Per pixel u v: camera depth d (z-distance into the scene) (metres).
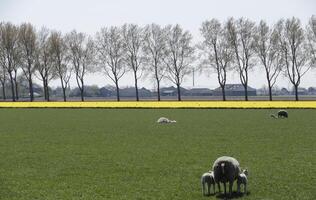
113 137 54.62
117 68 185.38
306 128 62.09
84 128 67.88
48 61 190.62
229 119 81.94
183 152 40.69
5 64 188.12
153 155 39.19
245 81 169.25
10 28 187.12
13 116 102.19
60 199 24.03
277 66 164.25
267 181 27.42
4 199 24.23
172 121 77.00
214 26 171.38
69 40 190.25
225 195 23.66
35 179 29.42
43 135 58.53
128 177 29.61
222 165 23.09
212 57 172.38
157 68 182.50
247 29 167.62
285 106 121.25
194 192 24.92
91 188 26.48
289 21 161.75
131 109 129.25
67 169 33.00
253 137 52.00
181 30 180.25
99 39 187.62
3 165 35.19
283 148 42.38
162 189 25.92
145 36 182.62
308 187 25.75
